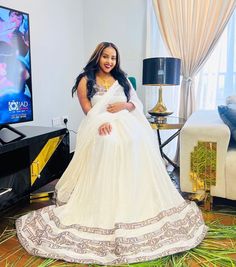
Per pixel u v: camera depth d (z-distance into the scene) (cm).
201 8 284
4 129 218
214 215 197
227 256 151
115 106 196
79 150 189
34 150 203
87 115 193
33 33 265
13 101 200
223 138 189
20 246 161
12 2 238
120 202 167
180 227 168
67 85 321
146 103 329
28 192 200
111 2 328
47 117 293
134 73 334
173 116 303
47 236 160
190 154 199
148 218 168
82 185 180
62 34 306
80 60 343
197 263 146
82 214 171
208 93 303
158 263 144
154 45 317
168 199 181
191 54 295
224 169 192
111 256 147
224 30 287
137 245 152
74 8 324
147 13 311
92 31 342
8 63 192
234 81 294
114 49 205
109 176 172
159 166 188
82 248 153
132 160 175
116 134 183
